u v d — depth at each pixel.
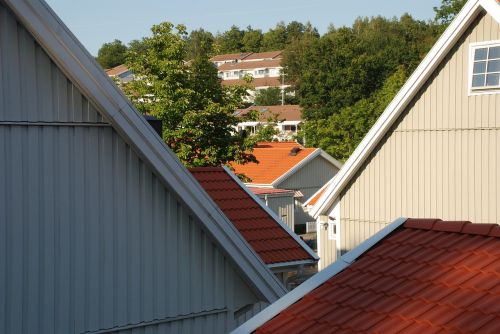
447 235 8.20
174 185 10.95
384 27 128.25
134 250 10.89
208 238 11.66
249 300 12.20
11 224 9.85
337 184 24.73
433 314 6.71
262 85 167.00
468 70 20.62
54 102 10.11
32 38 9.89
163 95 34.75
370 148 23.44
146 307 11.03
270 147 60.44
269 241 15.68
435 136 21.67
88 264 10.48
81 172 10.38
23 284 9.96
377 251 8.41
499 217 20.19
